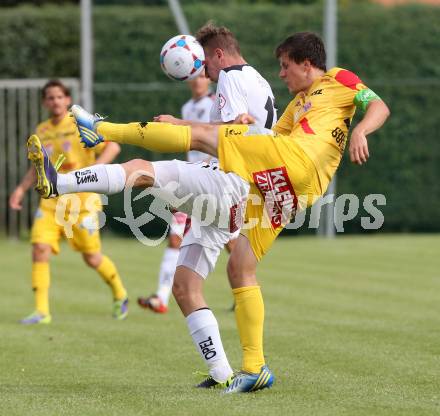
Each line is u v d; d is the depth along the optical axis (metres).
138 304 32.59
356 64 63.12
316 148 18.58
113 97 61.38
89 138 18.42
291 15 62.25
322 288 36.97
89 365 22.67
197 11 62.41
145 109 61.56
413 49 63.41
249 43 62.06
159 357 23.70
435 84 62.81
